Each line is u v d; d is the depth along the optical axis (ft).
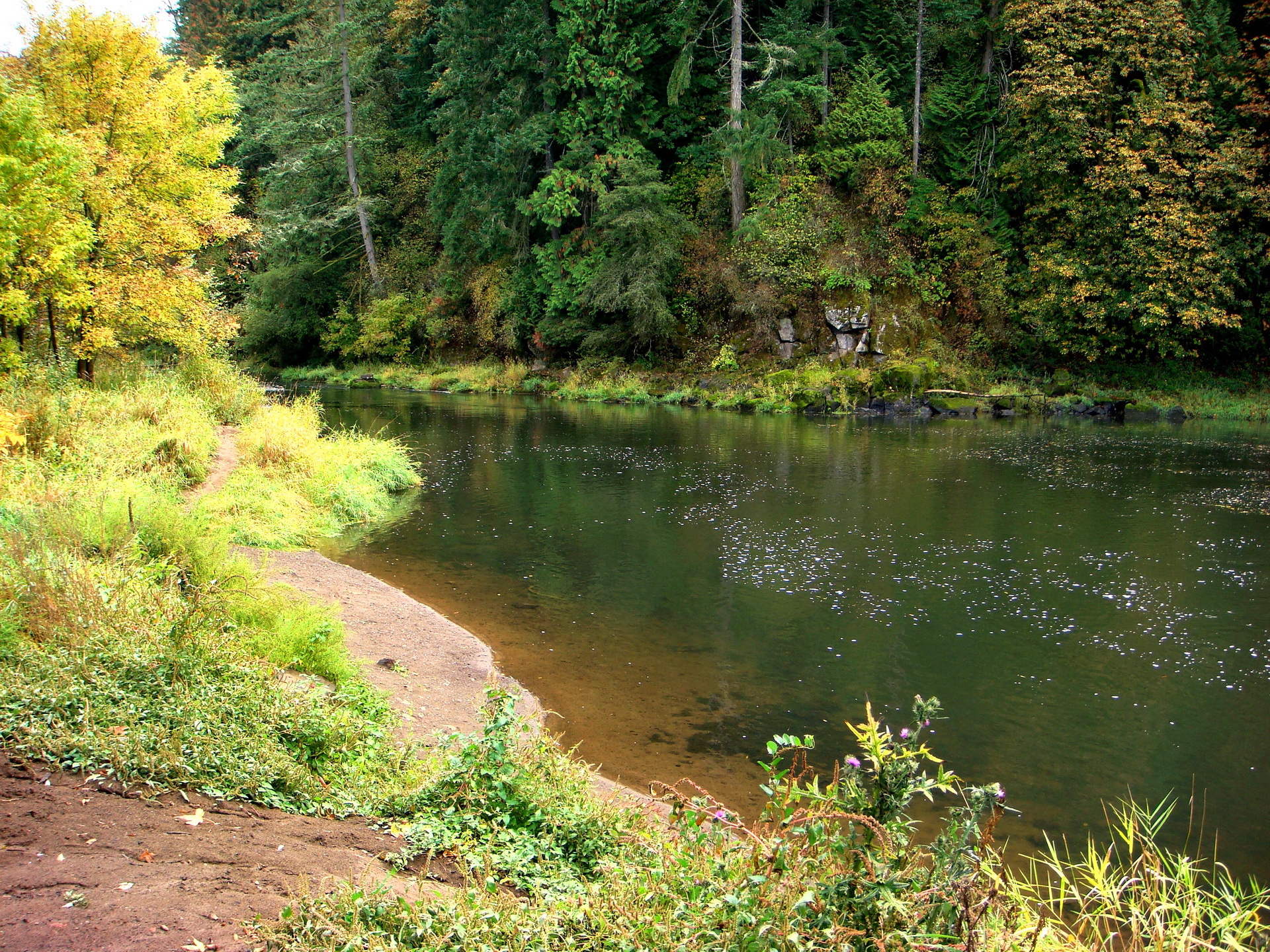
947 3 108.68
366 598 33.30
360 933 9.71
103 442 42.04
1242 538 43.19
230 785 14.20
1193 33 96.84
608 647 29.60
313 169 142.51
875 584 36.63
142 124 58.18
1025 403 99.04
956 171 112.16
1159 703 25.11
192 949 9.23
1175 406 95.50
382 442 64.13
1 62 55.47
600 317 123.03
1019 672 27.37
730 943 9.44
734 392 107.34
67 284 50.98
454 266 136.98
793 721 24.03
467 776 14.88
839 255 109.60
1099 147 97.86
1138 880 14.07
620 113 117.08
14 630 16.98
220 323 66.49
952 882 9.63
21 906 9.75
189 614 19.24
